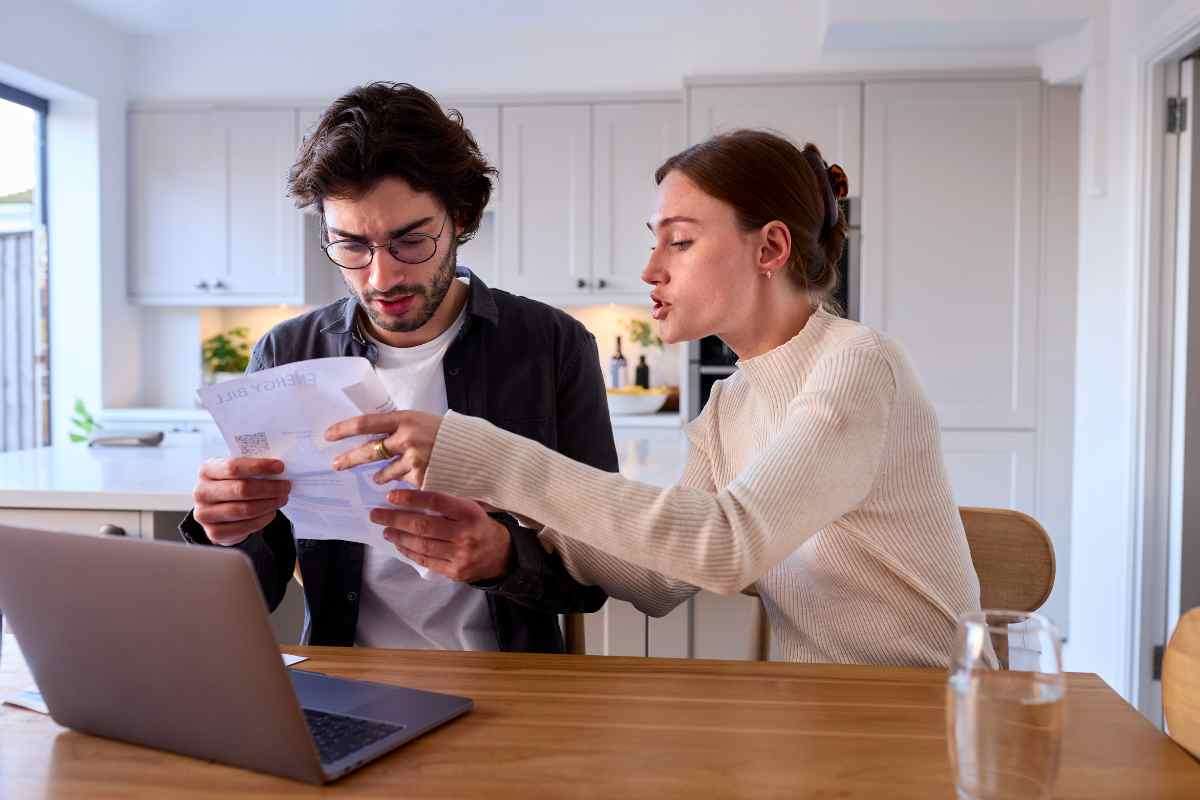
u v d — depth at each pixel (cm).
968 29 367
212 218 462
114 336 461
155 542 77
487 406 150
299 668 111
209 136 459
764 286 118
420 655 116
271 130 457
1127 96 309
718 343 424
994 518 135
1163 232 292
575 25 441
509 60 451
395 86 131
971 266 406
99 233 446
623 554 98
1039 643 71
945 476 120
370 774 82
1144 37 291
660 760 85
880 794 78
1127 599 300
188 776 82
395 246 127
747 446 128
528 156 443
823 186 123
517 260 446
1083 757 86
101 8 427
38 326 450
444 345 150
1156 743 89
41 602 85
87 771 83
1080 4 339
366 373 101
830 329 118
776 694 102
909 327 409
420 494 109
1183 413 288
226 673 79
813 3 422
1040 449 405
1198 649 88
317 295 477
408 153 122
